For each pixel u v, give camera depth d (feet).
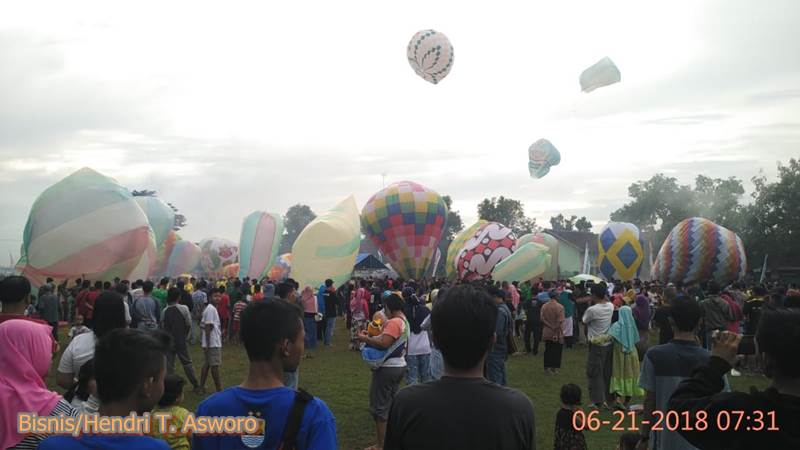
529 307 54.39
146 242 68.23
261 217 95.14
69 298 64.23
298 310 9.73
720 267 92.12
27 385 13.06
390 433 8.80
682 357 14.89
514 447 8.36
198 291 60.75
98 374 8.71
